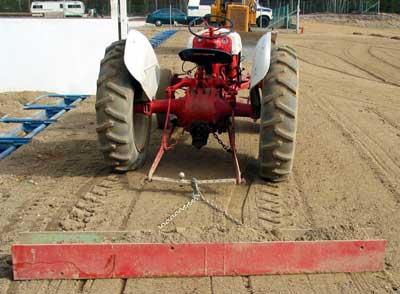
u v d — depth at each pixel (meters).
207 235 3.74
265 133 4.69
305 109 8.80
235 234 3.79
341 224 4.20
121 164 5.09
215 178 5.19
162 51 17.47
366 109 9.02
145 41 5.26
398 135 7.16
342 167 5.65
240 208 4.50
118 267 3.41
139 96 5.20
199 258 3.43
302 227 4.14
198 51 5.16
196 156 5.91
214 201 4.63
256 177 5.23
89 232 3.72
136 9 43.72
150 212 4.38
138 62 4.88
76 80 10.55
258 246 3.43
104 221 4.20
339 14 45.22
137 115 5.42
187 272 3.44
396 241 3.96
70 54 10.42
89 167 5.55
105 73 4.96
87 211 4.40
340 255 3.49
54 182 5.11
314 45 21.09
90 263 3.40
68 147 6.34
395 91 11.29
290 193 4.85
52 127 7.39
